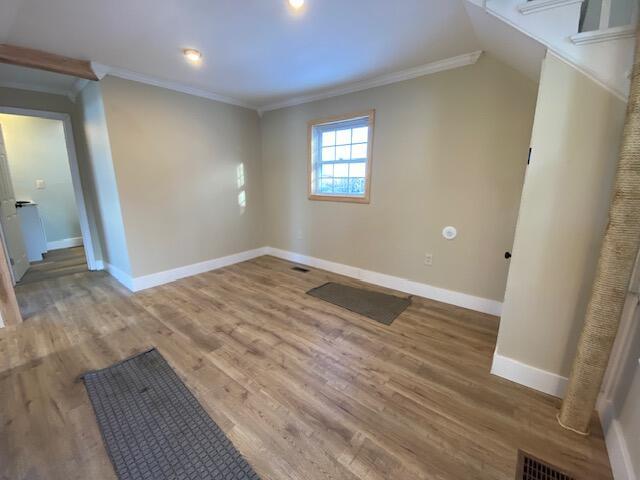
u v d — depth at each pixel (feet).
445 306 9.09
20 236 12.21
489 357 6.52
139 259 10.28
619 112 4.22
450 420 4.82
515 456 4.20
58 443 4.36
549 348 5.32
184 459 4.11
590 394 4.42
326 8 5.56
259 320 8.18
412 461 4.11
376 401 5.22
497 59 7.40
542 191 4.93
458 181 8.53
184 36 6.70
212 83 10.16
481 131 7.95
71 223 16.94
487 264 8.43
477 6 5.02
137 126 9.66
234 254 13.60
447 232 8.98
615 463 3.98
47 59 7.61
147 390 5.46
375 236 10.72
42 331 7.59
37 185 15.64
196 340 7.16
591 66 4.27
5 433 4.54
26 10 5.53
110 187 9.90
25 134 15.06
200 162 11.63
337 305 9.16
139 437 4.46
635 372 4.03
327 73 9.14
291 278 11.62
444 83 8.34
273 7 5.52
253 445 4.33
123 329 7.68
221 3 5.37
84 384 5.63
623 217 3.93
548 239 5.02
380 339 7.23
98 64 8.36
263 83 10.09
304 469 3.98
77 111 10.99
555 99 4.60
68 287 10.63
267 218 14.67
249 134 13.39
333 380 5.75
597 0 5.13
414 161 9.27
